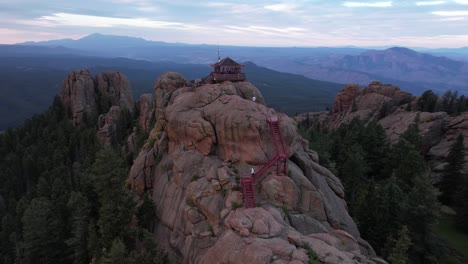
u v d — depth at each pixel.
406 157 65.00
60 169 82.88
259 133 40.06
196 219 37.03
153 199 46.16
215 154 42.47
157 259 36.38
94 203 53.03
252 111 41.28
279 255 27.05
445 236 56.00
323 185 43.78
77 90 116.44
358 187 59.78
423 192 48.81
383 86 121.75
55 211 54.09
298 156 43.38
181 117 44.88
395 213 49.34
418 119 87.81
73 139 99.44
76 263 45.25
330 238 31.69
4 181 90.50
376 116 110.44
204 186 38.47
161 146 50.09
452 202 65.94
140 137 75.94
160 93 63.62
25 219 49.78
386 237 47.16
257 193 36.84
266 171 38.78
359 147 72.06
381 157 76.56
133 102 126.62
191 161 42.28
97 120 113.75
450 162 66.56
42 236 49.28
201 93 46.47
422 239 47.59
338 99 136.62
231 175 38.41
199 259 33.59
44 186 72.12
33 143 105.12
